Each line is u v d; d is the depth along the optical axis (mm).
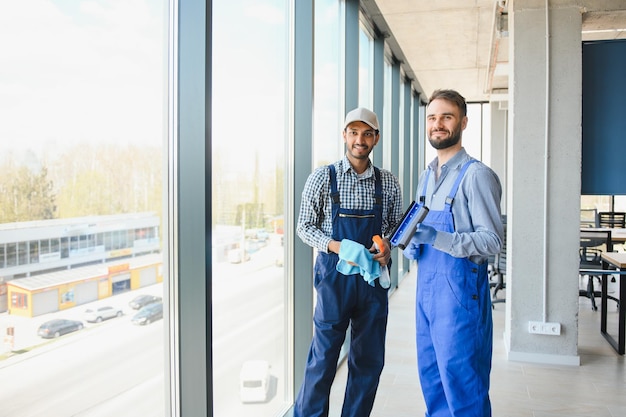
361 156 2135
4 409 979
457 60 7016
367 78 5340
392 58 6527
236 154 2109
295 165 2912
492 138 10383
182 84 1620
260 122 2393
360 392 2207
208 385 1672
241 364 2195
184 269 1655
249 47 2240
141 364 1468
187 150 1631
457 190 1991
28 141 1033
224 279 2006
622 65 3838
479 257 1944
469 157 2066
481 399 1912
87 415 1229
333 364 2143
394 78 6582
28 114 1033
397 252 6297
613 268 4402
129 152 1396
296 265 2932
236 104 2107
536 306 3686
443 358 1949
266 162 2490
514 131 3682
